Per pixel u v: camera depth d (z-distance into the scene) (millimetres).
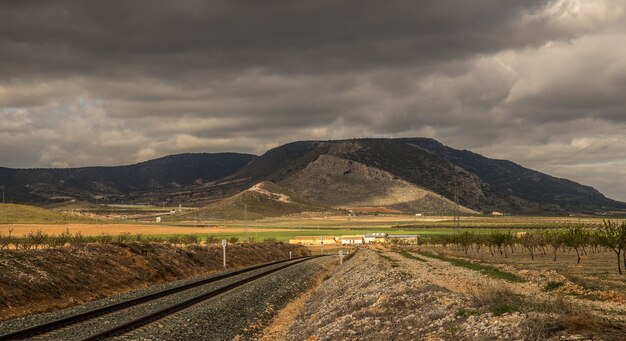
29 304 31188
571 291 31953
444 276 43625
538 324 12742
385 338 16547
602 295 29500
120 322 24297
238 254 90250
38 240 62688
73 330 22188
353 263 69500
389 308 21688
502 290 18672
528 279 40719
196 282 45406
